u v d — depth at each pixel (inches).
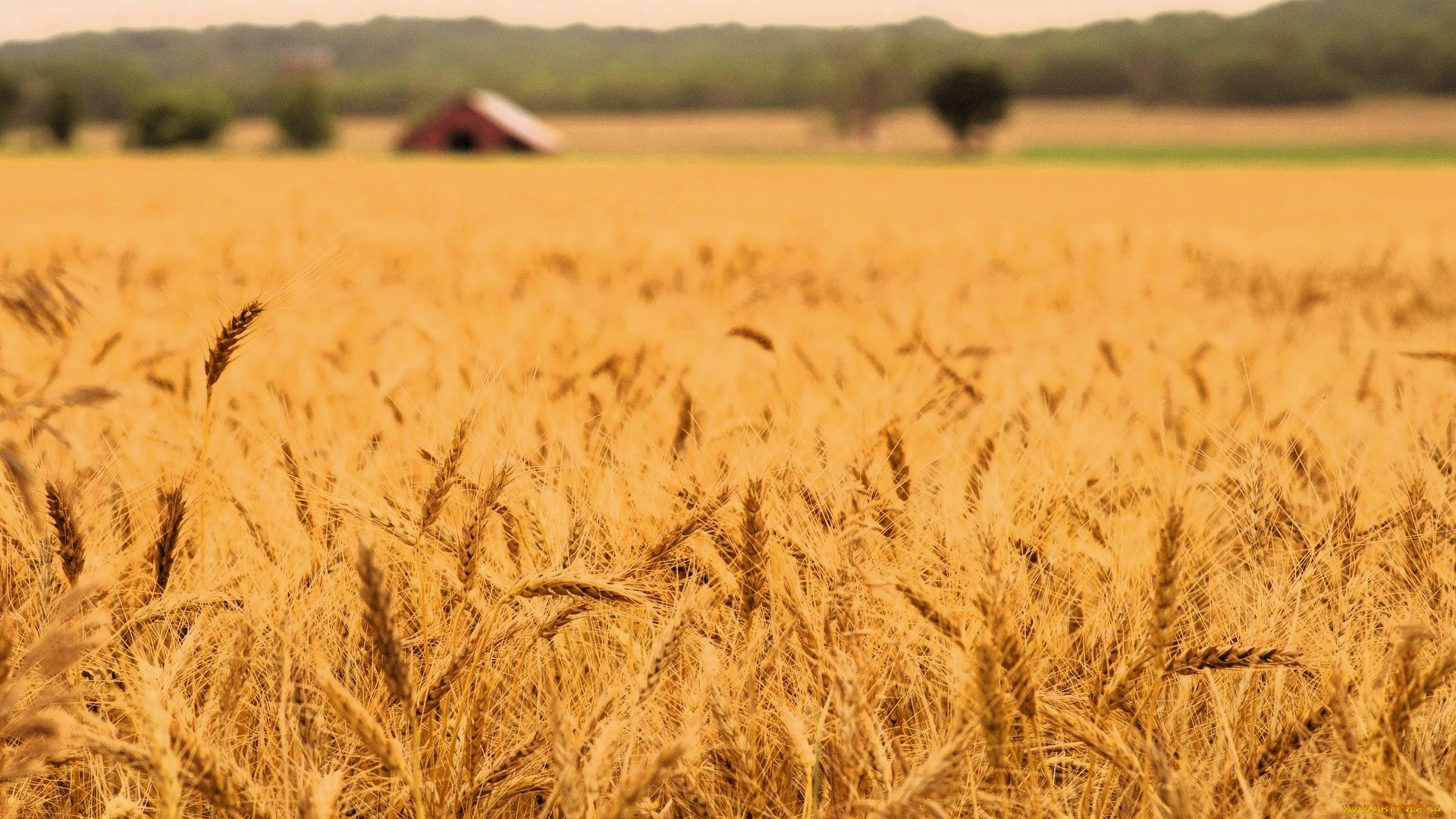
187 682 83.3
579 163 2496.3
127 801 69.2
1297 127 5172.2
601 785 66.7
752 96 6820.9
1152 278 454.0
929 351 171.6
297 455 103.8
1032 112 5969.5
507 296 343.9
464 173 1811.0
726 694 79.9
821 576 84.6
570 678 87.0
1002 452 114.1
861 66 4677.7
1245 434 131.3
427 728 80.7
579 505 92.7
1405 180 1866.4
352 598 86.6
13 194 1147.9
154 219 769.6
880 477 99.2
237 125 5787.4
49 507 79.0
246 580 89.2
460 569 76.6
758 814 71.0
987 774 76.7
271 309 87.5
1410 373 181.3
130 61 6545.3
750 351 181.5
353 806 81.6
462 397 134.0
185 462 106.3
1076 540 95.3
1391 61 6820.9
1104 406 152.3
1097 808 77.1
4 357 160.7
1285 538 95.9
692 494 91.9
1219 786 76.0
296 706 73.9
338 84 7042.3
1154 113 5895.7
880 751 71.3
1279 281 480.7
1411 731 77.7
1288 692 84.7
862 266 495.8
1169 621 71.2
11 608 83.5
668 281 420.2
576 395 146.7
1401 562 92.1
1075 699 79.2
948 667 82.4
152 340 189.8
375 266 452.8
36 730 59.6
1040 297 389.1
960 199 1315.2
